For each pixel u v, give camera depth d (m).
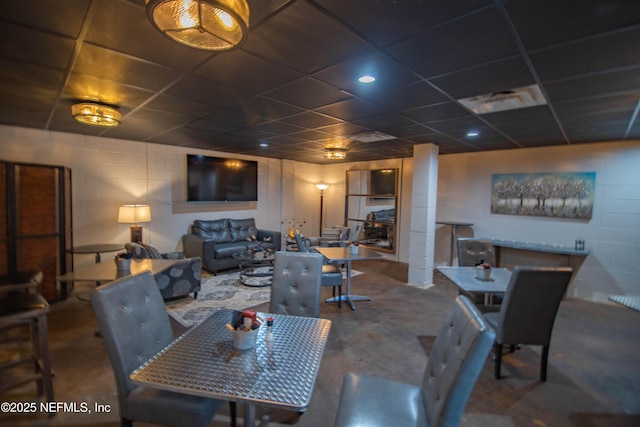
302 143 4.97
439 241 5.95
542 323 2.39
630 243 4.11
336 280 3.99
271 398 1.19
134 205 4.78
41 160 4.13
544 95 2.43
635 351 2.94
